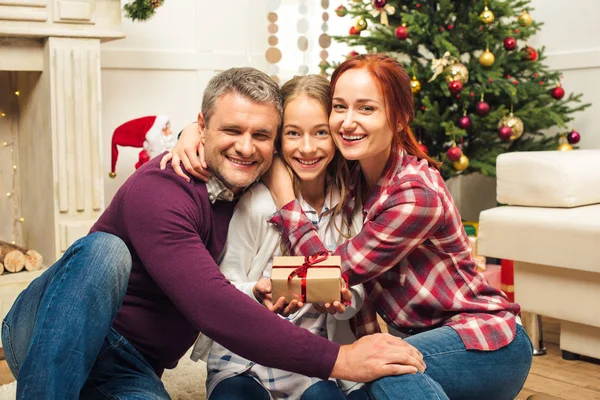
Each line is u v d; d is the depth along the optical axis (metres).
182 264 1.26
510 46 3.03
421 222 1.37
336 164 1.56
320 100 1.45
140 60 3.26
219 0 3.43
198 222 1.36
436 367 1.37
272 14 3.31
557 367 2.28
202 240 1.40
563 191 2.27
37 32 2.47
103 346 1.34
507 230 2.31
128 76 3.26
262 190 1.49
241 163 1.38
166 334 1.43
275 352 1.21
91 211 2.62
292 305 1.30
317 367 1.22
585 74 3.41
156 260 1.28
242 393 1.43
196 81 3.42
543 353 2.41
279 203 1.48
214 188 1.40
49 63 2.50
